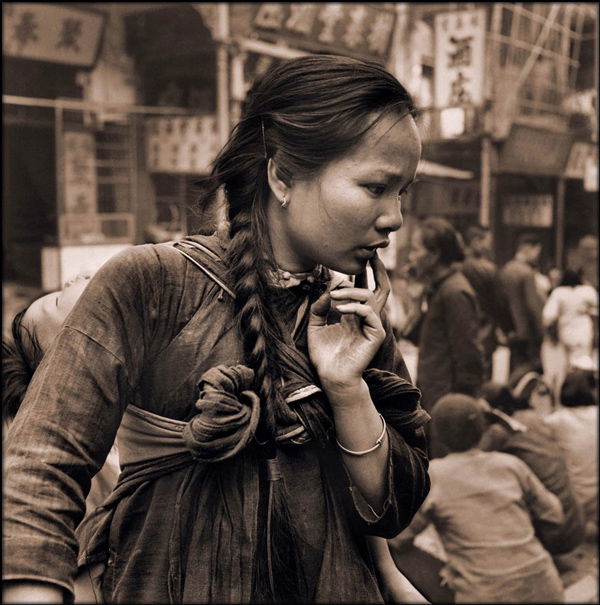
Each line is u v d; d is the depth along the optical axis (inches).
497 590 120.4
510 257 332.8
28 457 31.9
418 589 45.1
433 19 271.6
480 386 156.3
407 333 179.3
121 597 35.7
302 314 38.7
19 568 29.8
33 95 278.1
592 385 169.2
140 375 35.7
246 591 35.4
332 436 38.1
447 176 289.1
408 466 38.7
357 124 35.0
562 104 311.7
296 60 37.6
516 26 292.0
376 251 39.4
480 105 261.6
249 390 35.2
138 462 36.7
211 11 260.1
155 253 36.3
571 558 159.2
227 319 36.3
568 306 232.7
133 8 288.8
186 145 284.5
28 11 249.8
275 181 37.2
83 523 38.7
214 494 36.1
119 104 296.2
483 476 124.1
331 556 37.7
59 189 271.3
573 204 332.2
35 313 47.9
